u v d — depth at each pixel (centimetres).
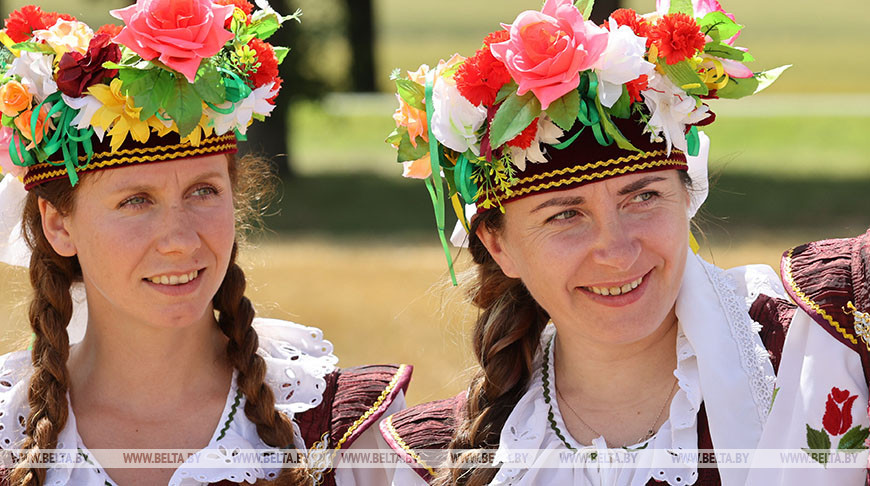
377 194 1677
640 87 299
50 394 346
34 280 359
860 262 306
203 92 323
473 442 337
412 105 322
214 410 355
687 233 314
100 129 323
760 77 319
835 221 1356
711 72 315
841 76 3625
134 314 337
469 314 382
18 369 364
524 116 298
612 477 311
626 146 298
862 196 1531
